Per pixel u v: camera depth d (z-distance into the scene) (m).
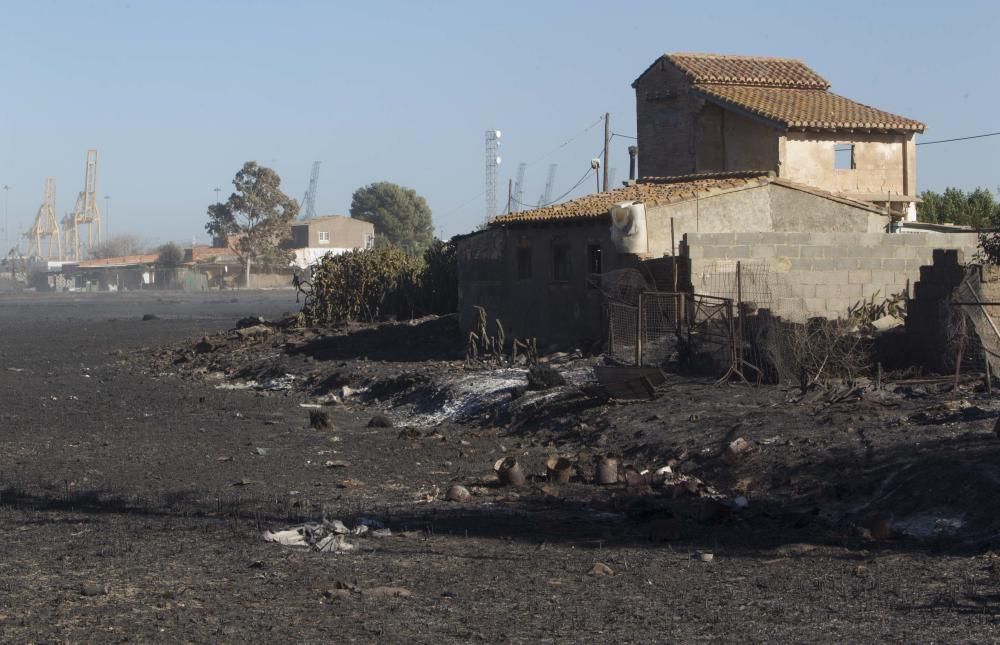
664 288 28.52
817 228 32.88
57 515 15.94
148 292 151.88
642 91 49.00
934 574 11.91
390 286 47.81
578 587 11.70
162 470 20.22
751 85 47.19
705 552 13.20
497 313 35.97
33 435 25.00
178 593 11.46
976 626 9.95
